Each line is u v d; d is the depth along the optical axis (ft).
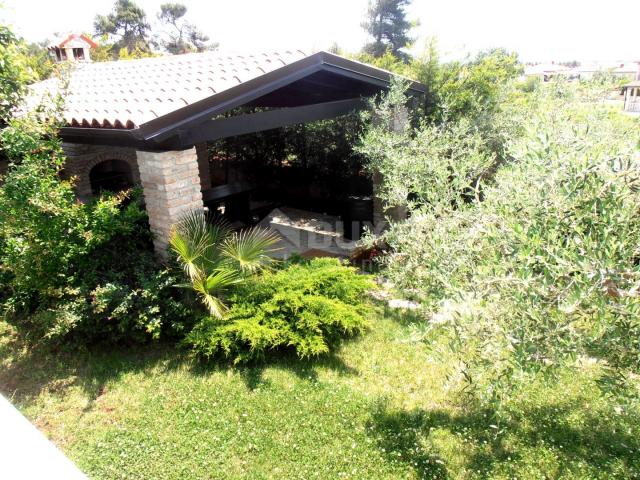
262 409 14.55
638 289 8.73
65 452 12.82
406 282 15.85
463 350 10.56
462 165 15.97
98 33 136.05
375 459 12.47
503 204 10.81
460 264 11.39
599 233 9.04
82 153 30.07
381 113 26.16
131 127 16.37
